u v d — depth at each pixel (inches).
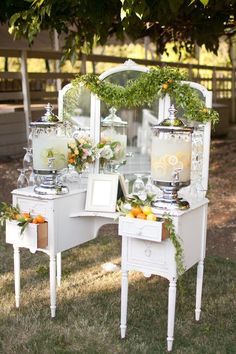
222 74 583.8
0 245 174.7
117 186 134.3
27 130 319.9
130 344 113.3
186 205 111.7
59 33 216.5
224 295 137.4
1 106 327.3
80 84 141.8
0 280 145.9
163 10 181.3
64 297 135.9
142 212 109.9
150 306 131.3
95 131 145.5
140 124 174.1
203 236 122.0
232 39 390.6
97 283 145.6
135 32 242.7
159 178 112.6
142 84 135.1
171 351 110.5
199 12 225.0
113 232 192.2
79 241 134.1
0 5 207.3
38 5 168.9
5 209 123.9
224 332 118.7
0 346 112.1
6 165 284.8
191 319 124.7
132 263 113.2
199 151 133.3
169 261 108.9
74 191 130.1
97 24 197.6
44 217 122.6
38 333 117.3
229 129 482.9
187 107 130.8
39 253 168.6
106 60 372.8
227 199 222.8
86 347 111.9
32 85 392.8
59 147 124.9
